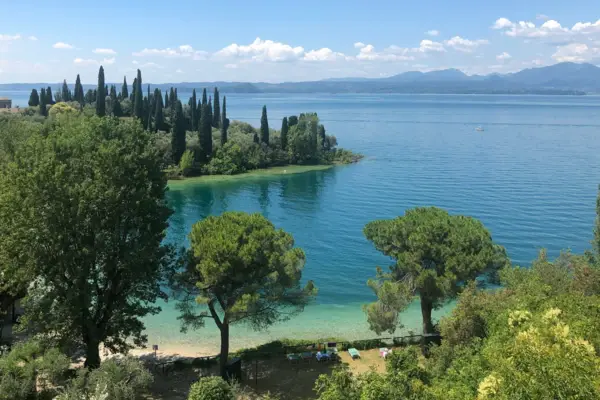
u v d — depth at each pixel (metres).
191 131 158.25
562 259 34.47
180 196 108.81
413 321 46.84
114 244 31.28
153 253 31.06
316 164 153.88
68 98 195.00
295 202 102.88
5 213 29.69
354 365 34.59
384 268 63.12
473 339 24.98
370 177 130.00
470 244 34.44
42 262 29.67
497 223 83.38
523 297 24.20
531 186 112.75
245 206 99.44
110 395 23.59
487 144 196.00
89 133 33.56
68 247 30.42
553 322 17.62
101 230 31.02
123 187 30.80
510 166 141.50
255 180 128.62
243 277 30.88
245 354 35.94
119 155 31.80
